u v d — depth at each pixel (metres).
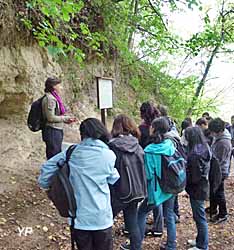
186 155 4.92
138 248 4.52
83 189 3.59
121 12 11.44
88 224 3.59
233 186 8.34
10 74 7.75
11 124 8.05
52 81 6.31
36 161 7.77
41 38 6.82
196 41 12.02
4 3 7.40
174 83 15.51
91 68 11.89
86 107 11.51
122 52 12.60
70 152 3.70
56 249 4.97
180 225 6.12
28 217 5.66
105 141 3.84
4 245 4.84
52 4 5.91
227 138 5.99
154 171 4.56
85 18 9.87
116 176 3.79
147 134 5.13
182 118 15.06
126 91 14.02
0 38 7.50
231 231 5.95
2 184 6.46
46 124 6.27
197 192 4.89
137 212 4.63
